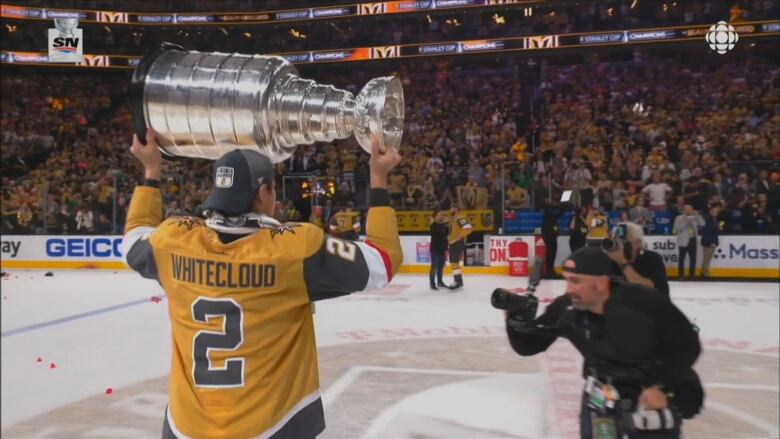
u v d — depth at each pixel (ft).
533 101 83.87
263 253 5.66
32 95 90.12
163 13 82.02
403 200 58.49
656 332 7.72
